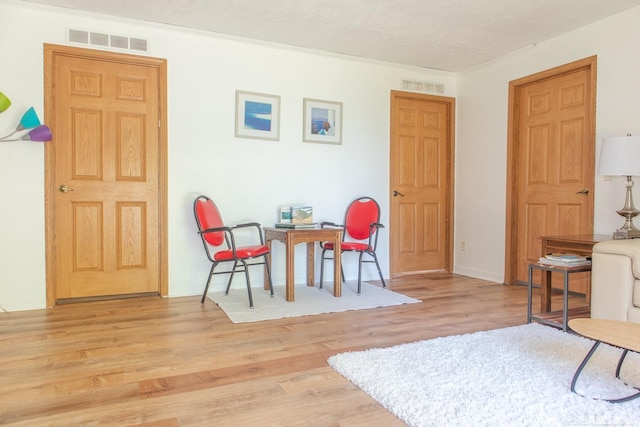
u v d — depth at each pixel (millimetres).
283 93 4141
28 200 3264
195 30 3723
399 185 4805
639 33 3234
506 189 4379
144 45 3598
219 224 3641
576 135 3773
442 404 1669
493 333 2598
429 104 4953
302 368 2111
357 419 1613
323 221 4340
